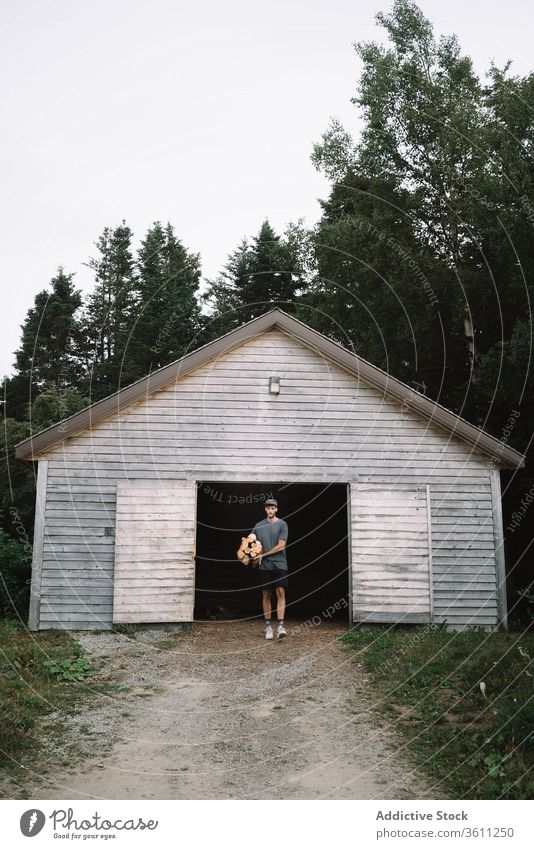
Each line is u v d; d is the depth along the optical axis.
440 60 21.48
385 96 21.08
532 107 16.58
